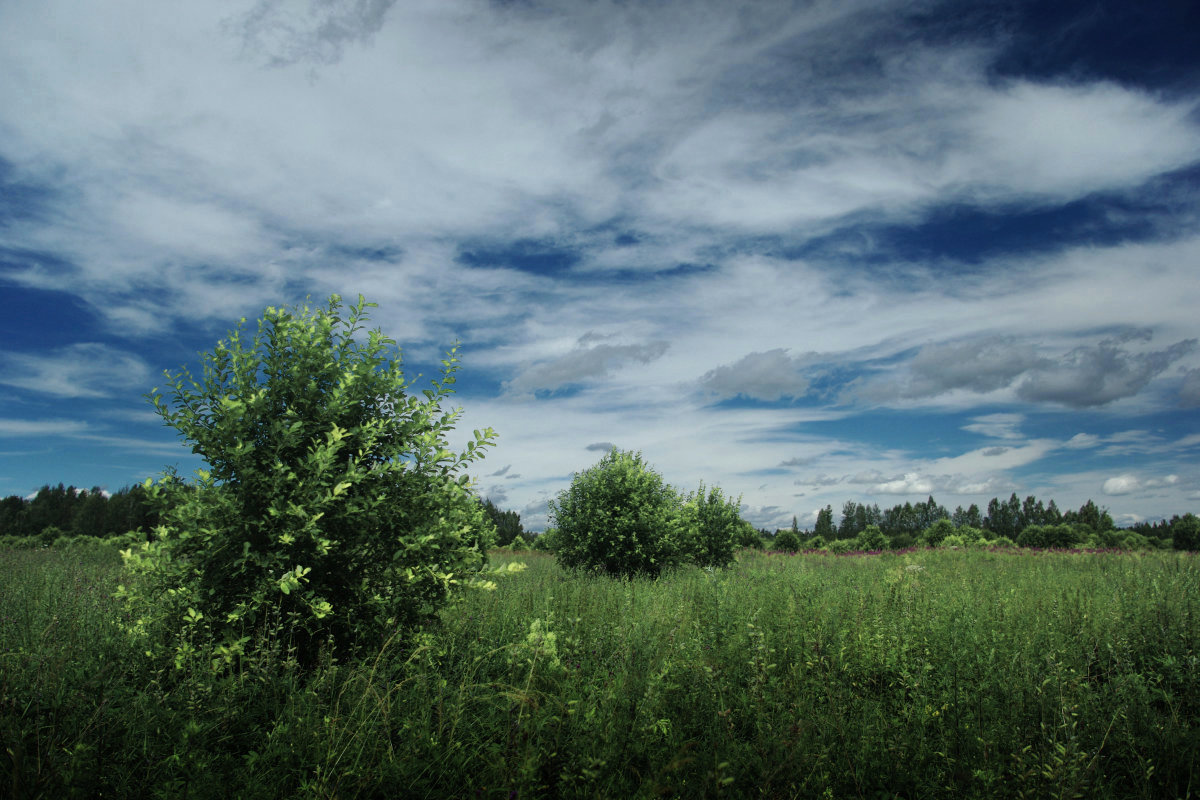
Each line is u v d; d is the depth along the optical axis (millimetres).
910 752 3576
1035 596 7367
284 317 4879
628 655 4574
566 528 14648
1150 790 3369
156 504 4773
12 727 3109
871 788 3395
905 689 4414
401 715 3789
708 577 8531
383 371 5211
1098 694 4266
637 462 15688
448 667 4648
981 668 4445
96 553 14688
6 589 7074
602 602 7129
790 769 3279
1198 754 3492
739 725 4012
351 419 5035
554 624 5922
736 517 17391
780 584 7938
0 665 3928
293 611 4453
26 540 19938
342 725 3594
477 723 3775
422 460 5109
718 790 3049
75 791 2836
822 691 4406
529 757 3084
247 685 3955
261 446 4750
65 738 3324
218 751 3441
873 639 5055
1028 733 3762
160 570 4504
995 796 3143
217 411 4543
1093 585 8461
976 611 6148
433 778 3305
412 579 4762
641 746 3402
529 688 3838
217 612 4473
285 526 4449
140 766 3256
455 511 5391
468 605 6051
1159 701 4488
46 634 4637
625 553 13672
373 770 3236
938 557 18078
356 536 4793
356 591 4688
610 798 3082
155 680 3871
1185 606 5914
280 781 3172
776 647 5289
